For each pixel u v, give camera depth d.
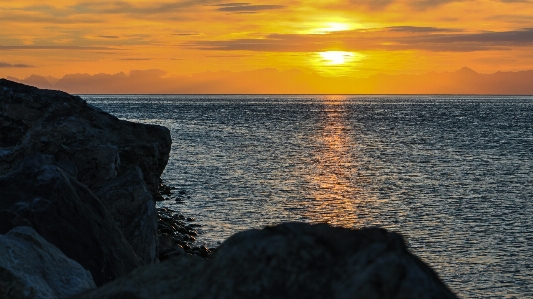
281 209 46.44
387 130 135.00
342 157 81.31
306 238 3.85
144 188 20.17
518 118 192.88
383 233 3.91
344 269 3.57
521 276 31.05
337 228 4.05
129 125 26.19
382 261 3.31
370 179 61.62
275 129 135.75
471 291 29.17
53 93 25.58
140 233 19.08
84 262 11.95
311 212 45.59
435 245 36.41
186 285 4.21
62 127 23.12
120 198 19.56
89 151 21.80
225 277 3.82
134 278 4.47
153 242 19.53
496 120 179.75
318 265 3.66
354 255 3.64
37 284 8.96
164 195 51.00
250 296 3.63
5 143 23.86
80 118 24.36
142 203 19.62
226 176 62.62
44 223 12.15
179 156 79.31
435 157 81.69
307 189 55.25
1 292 8.71
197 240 36.31
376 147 95.31
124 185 20.36
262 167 70.06
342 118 193.12
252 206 47.31
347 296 3.24
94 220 12.95
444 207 47.41
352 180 60.97
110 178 21.45
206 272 4.05
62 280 9.54
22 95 24.75
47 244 10.30
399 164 74.00
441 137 115.12
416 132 128.62
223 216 43.56
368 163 74.94
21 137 23.28
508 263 33.00
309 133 124.31
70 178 13.66
